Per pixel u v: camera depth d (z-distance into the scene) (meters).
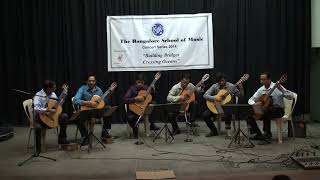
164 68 7.20
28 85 7.27
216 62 7.29
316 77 7.29
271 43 7.32
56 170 4.30
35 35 7.17
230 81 7.29
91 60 7.23
